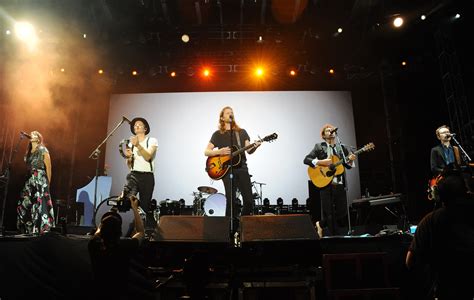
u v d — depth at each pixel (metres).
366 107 11.12
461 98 9.41
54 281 4.55
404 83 10.96
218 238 4.52
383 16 9.71
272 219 4.64
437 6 9.16
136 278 4.52
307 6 9.91
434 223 3.30
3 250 4.55
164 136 10.50
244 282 4.56
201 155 10.36
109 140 10.46
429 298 4.64
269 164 10.26
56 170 10.68
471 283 3.08
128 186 5.79
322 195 6.11
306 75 10.98
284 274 4.56
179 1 9.80
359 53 10.61
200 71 10.84
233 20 10.65
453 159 6.22
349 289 4.44
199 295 3.30
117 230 3.54
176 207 8.13
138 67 10.77
